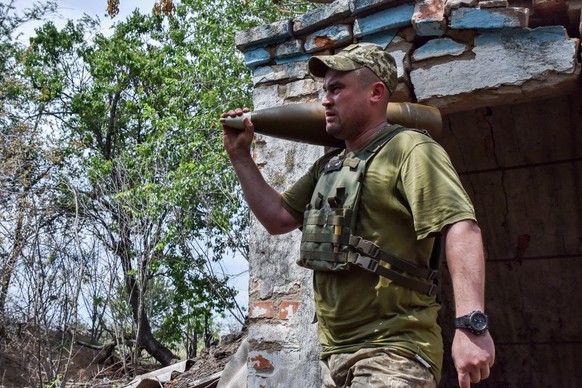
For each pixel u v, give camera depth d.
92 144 21.98
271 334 4.82
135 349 12.34
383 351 2.65
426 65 4.50
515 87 4.27
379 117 2.95
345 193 2.83
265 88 5.15
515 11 4.22
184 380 8.58
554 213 6.19
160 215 13.76
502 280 6.59
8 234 10.18
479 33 4.36
